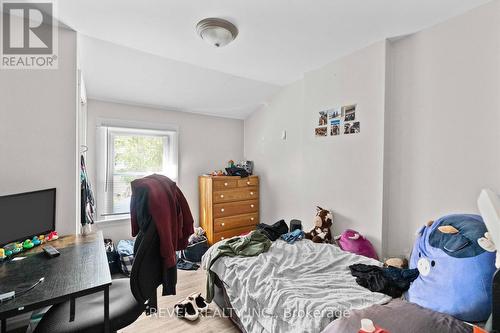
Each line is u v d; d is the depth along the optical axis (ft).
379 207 6.53
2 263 4.12
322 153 8.13
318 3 4.89
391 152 6.54
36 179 5.44
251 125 12.46
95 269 3.93
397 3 4.88
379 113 6.50
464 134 5.25
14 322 5.06
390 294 4.43
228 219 10.75
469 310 3.54
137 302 4.07
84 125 8.64
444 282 3.86
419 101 5.98
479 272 3.61
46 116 5.54
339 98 7.56
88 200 7.63
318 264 5.76
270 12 5.19
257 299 4.62
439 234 4.38
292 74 8.87
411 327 3.28
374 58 6.59
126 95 9.35
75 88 5.87
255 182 11.62
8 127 5.15
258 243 6.63
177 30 5.92
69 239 5.35
